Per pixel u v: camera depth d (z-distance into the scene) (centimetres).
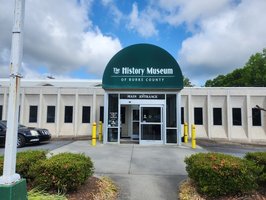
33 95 2139
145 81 1541
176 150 1293
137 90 1557
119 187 686
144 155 1129
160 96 1555
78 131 2086
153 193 650
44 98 2131
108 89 1557
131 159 1035
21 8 408
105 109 1559
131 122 1886
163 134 1526
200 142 1805
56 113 2094
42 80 2833
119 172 826
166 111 1545
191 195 607
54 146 1430
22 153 682
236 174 572
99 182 675
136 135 1830
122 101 1564
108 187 661
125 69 1553
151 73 1543
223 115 2048
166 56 1545
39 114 2097
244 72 4006
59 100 2105
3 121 1562
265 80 3609
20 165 598
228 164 579
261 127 2002
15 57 397
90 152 1201
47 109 2127
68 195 567
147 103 1552
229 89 2048
